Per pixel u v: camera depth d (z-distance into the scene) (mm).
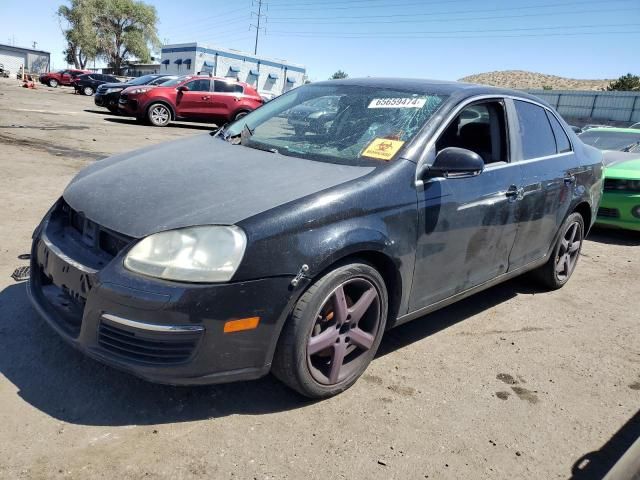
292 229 2465
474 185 3346
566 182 4332
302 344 2561
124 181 2898
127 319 2326
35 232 3104
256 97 17469
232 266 2344
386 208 2809
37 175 7164
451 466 2449
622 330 4137
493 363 3432
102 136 11820
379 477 2328
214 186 2727
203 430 2496
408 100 3473
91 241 2670
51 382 2717
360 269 2729
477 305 4391
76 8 69562
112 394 2676
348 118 3463
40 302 2863
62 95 28750
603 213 6926
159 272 2316
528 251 4125
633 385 3328
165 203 2590
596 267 5754
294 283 2453
